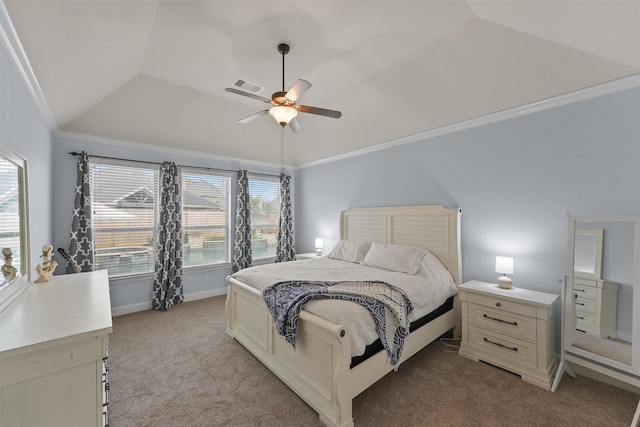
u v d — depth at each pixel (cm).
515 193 280
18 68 170
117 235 378
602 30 174
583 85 233
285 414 187
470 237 313
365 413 187
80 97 269
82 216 342
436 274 293
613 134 226
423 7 189
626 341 202
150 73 288
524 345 230
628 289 203
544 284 261
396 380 225
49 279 207
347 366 170
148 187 404
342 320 181
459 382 223
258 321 254
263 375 231
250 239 489
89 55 200
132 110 336
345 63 261
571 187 246
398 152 387
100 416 120
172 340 295
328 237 500
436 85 279
